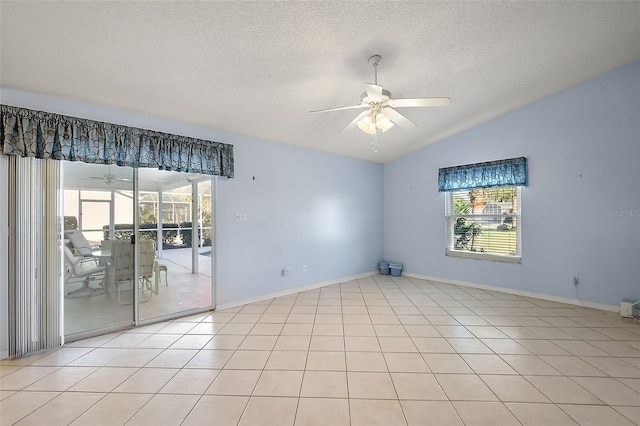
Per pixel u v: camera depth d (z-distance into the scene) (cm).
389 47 263
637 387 212
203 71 268
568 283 404
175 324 341
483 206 494
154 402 199
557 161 409
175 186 395
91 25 203
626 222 359
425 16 232
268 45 244
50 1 182
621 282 363
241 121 374
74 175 300
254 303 419
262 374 233
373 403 197
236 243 407
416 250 581
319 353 267
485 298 438
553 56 315
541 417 181
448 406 193
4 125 246
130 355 265
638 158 351
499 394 205
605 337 297
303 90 318
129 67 252
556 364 245
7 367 244
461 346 280
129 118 320
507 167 449
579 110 389
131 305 334
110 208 322
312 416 184
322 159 523
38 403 197
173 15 203
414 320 350
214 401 199
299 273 484
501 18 246
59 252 282
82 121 283
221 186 393
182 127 360
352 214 572
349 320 351
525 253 443
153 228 365
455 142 517
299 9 210
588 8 247
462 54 288
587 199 386
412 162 584
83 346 284
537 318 352
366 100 258
